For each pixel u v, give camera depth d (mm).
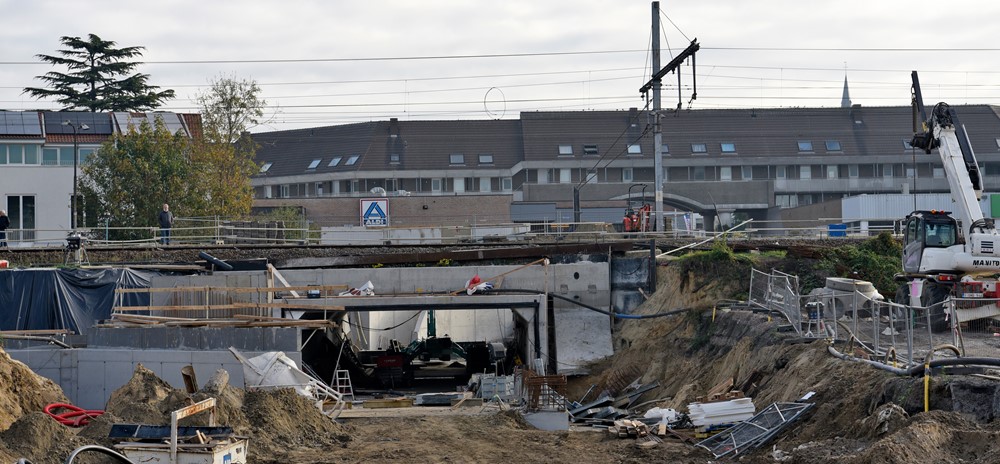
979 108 149750
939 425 26453
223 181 98562
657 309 61625
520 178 143000
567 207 140375
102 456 31906
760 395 38969
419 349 80250
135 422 35844
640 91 73188
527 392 45344
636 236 77312
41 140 92438
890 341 38312
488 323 85312
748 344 44719
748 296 55375
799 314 42094
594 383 57688
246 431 36719
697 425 36375
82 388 53688
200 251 69000
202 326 55188
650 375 54312
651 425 39938
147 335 54344
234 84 100375
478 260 67938
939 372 30203
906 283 48906
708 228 146375
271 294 60125
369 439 38875
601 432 39781
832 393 33188
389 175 141750
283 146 156000
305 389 47531
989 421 27656
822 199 146375
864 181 145000
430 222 118125
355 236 91750
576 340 62219
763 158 143250
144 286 62938
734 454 32438
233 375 50719
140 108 133250
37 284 60938
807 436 31641
